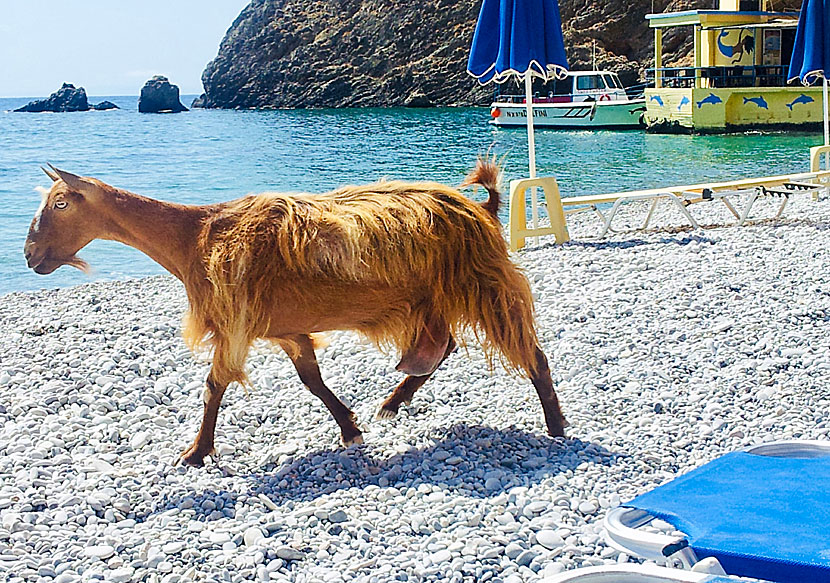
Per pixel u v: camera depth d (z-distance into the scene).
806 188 8.44
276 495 3.79
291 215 3.84
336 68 54.56
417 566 3.36
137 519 3.71
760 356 4.74
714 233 7.57
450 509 3.62
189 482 3.88
